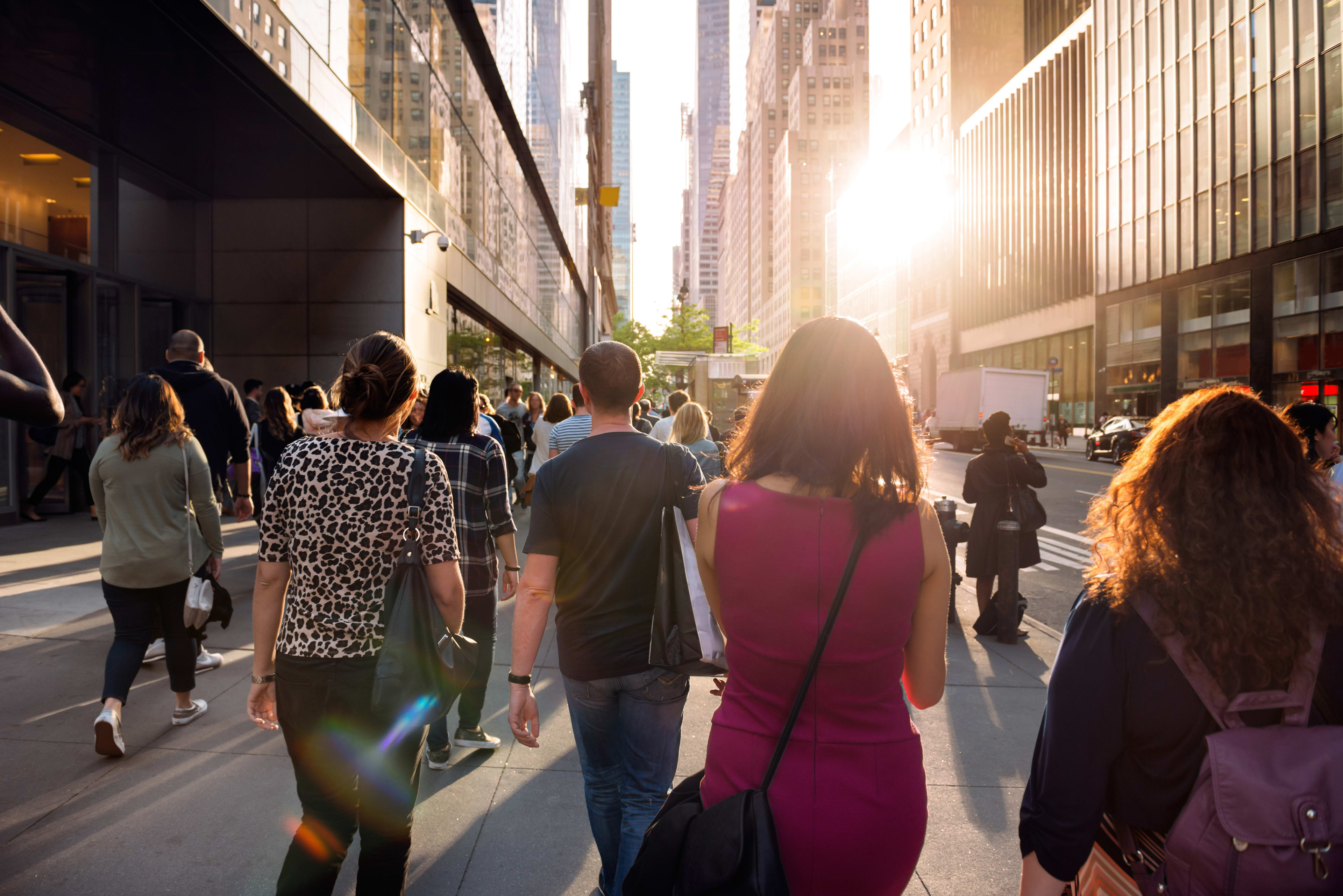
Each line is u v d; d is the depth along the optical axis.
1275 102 33.19
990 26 65.00
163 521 4.05
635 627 2.65
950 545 7.04
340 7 11.36
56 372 11.34
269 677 2.51
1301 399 31.41
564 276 40.75
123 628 4.05
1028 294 53.91
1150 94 41.22
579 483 2.64
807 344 1.66
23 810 3.45
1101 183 45.31
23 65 9.43
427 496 2.45
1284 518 1.39
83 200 11.57
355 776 2.48
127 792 3.61
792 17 157.00
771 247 158.12
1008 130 56.38
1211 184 36.94
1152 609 1.41
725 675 2.51
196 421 5.37
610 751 2.76
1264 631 1.33
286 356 14.20
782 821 1.52
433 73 15.66
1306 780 1.27
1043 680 5.54
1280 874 1.26
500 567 5.54
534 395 12.70
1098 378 45.69
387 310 14.16
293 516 2.42
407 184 14.26
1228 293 36.16
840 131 138.00
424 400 5.48
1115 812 1.50
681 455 2.70
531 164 26.48
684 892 1.46
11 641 5.67
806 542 1.55
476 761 4.07
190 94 9.92
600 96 75.44
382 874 2.45
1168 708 1.41
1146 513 1.47
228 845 3.20
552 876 3.06
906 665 1.78
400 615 2.36
